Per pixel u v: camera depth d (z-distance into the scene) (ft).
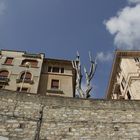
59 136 45.01
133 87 123.75
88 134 45.83
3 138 43.09
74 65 102.89
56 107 50.57
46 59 138.72
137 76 126.62
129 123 48.37
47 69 134.62
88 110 50.72
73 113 49.85
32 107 49.93
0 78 119.03
